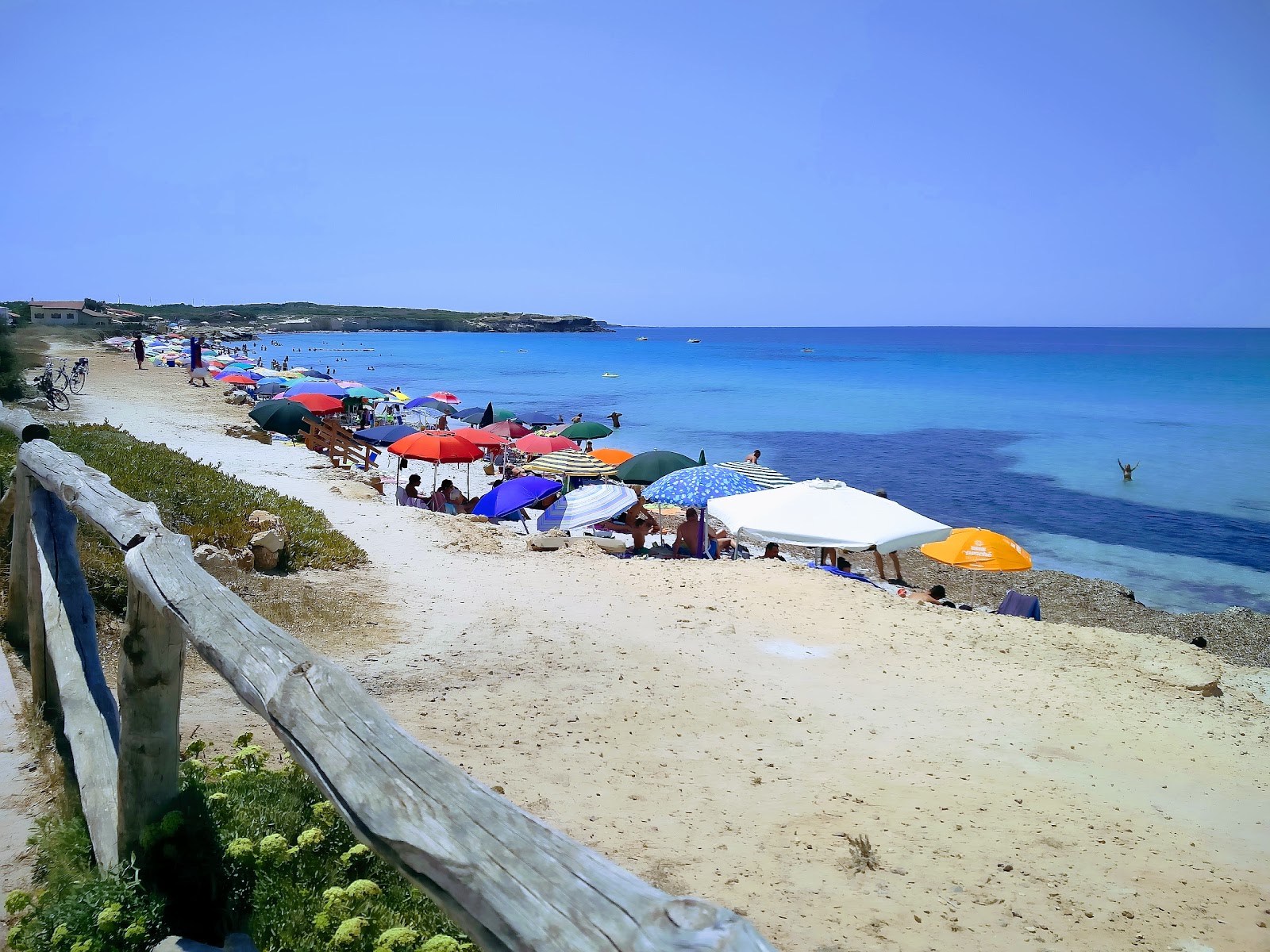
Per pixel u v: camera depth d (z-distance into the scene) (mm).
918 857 5730
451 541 14172
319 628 9203
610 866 1358
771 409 55875
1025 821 6430
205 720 6297
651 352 146750
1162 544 24062
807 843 5797
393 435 24125
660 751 7145
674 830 5777
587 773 6543
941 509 27938
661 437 42688
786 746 7551
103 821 3488
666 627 10727
